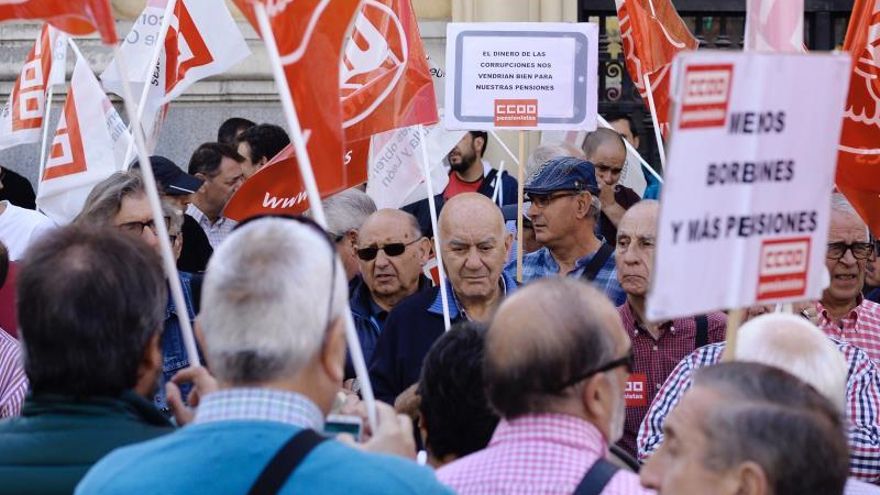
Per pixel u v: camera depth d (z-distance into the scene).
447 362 4.00
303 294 3.02
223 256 3.09
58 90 11.18
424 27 11.48
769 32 5.31
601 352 3.34
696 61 3.19
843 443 3.08
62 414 3.41
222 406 3.03
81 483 3.06
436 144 8.89
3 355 5.24
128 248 3.48
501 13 11.37
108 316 3.39
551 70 7.40
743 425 3.02
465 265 6.04
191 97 11.34
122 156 7.98
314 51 4.07
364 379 3.47
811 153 3.40
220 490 2.91
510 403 3.39
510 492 3.34
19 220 7.77
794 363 3.94
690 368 5.27
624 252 6.01
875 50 6.18
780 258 3.39
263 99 11.37
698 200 3.23
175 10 8.11
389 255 6.64
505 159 11.05
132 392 3.48
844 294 6.48
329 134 4.09
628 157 9.96
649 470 3.23
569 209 7.08
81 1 4.14
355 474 2.92
